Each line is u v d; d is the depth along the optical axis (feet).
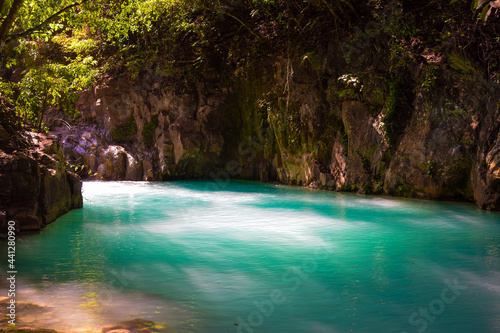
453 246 30.53
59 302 19.51
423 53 51.44
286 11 62.34
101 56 76.89
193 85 75.20
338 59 59.36
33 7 51.11
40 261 26.43
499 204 43.88
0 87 50.03
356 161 57.67
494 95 45.52
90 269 24.88
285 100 65.87
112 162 75.61
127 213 43.80
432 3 50.47
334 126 61.21
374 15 54.54
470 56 47.11
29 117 50.47
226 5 68.08
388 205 47.98
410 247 30.27
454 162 48.34
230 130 77.36
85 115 78.54
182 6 70.95
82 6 51.85
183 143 74.28
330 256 27.89
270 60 68.44
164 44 73.92
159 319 17.76
